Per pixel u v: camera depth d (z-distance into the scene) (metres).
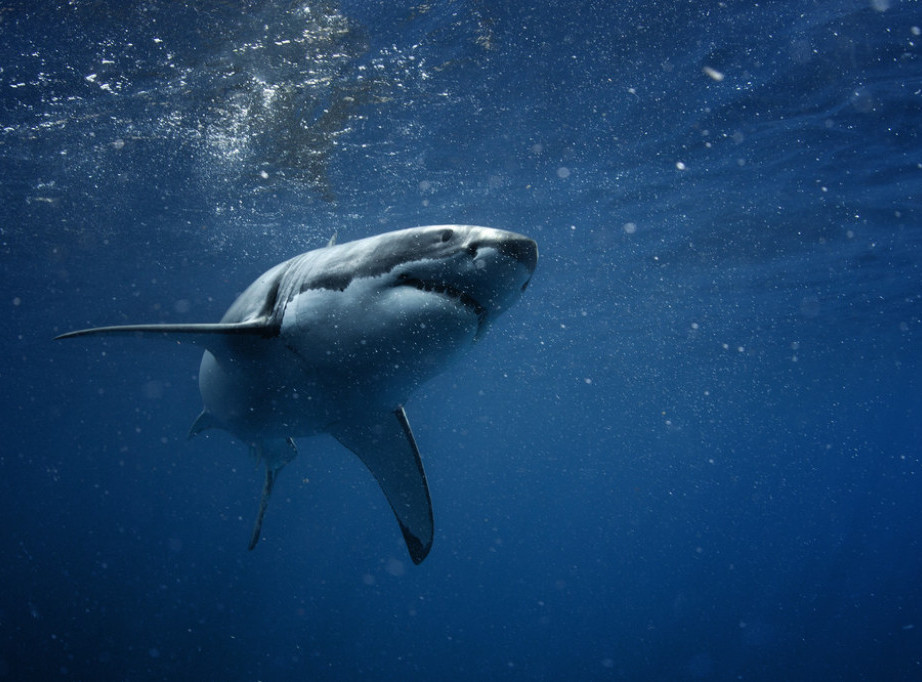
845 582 46.44
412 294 2.79
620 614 42.66
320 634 32.41
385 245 2.92
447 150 10.70
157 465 64.50
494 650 35.44
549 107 9.48
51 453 53.28
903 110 9.82
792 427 57.47
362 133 10.02
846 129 10.34
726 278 18.11
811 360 30.98
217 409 4.39
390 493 4.20
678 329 24.11
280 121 9.51
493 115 9.65
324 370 3.14
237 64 8.01
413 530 4.29
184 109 9.02
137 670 24.22
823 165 11.58
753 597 41.00
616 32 7.80
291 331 3.06
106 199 11.69
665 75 8.74
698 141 10.63
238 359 3.35
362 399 3.31
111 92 8.45
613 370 32.22
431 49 7.98
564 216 13.66
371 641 33.53
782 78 8.88
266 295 3.33
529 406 42.84
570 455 75.69
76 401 32.44
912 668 27.72
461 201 12.80
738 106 9.61
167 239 13.57
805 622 34.53
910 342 27.95
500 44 7.94
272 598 35.19
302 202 12.34
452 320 2.79
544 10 7.32
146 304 17.89
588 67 8.51
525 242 2.67
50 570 36.56
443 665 32.97
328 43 7.70
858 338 26.81
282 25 7.29
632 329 24.00
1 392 28.73
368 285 2.88
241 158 10.57
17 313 17.84
